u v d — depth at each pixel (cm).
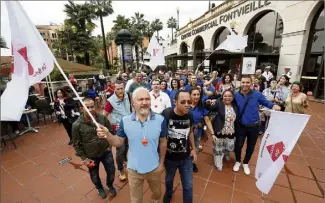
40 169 351
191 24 2048
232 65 1384
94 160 242
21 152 421
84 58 2366
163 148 196
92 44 2288
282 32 1072
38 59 165
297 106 396
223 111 301
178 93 194
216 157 329
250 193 276
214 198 267
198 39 2008
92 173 255
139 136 180
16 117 146
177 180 309
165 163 217
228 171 333
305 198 266
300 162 360
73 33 2153
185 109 191
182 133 203
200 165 355
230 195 273
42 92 909
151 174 189
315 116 636
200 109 310
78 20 2109
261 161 238
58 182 311
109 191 273
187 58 1714
